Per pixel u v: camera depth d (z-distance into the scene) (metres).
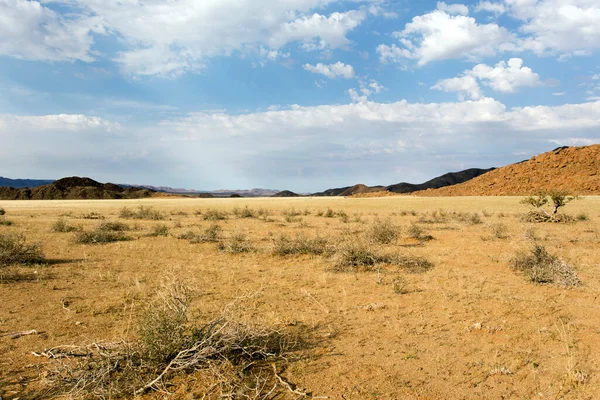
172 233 19.50
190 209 46.22
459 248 14.54
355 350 5.44
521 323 6.50
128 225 24.03
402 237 17.72
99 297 8.07
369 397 4.22
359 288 8.84
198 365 4.65
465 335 5.99
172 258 12.81
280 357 5.18
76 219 30.25
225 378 4.39
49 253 13.56
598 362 5.01
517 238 17.14
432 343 5.68
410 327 6.33
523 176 98.44
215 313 6.89
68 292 8.45
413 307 7.41
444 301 7.78
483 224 24.11
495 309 7.27
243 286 9.01
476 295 8.19
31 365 4.89
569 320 6.64
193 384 4.42
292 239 15.73
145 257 12.98
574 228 21.58
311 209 44.53
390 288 8.83
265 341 5.48
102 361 4.52
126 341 5.09
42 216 33.69
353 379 4.61
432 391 4.35
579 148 103.88
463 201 60.06
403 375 4.72
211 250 14.53
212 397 4.17
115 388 4.22
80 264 11.57
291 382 4.53
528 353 5.30
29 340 5.71
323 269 11.00
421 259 11.78
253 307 7.34
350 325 6.42
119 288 8.80
